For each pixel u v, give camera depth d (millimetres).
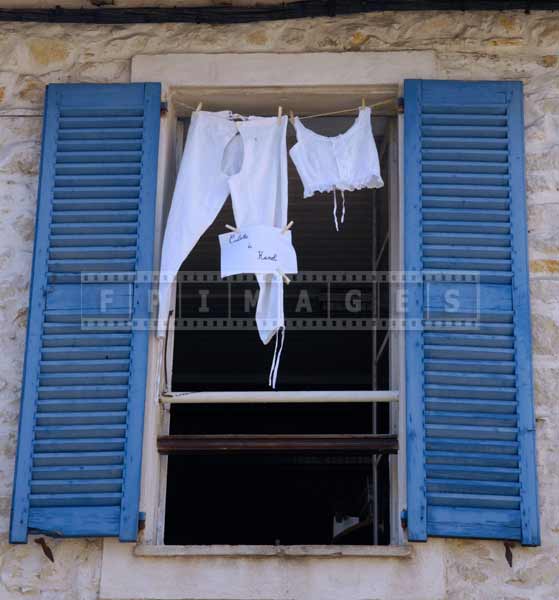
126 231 5273
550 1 5633
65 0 5773
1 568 4805
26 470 4859
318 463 9547
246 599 4676
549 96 5531
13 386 5156
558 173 5383
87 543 4820
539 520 4738
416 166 5301
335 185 5375
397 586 4684
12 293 5320
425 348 4996
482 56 5613
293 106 5742
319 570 4711
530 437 4848
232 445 5055
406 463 4852
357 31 5672
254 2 5715
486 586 4699
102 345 5074
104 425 4938
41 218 5297
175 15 5715
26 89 5691
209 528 9633
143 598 4703
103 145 5434
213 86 5586
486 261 5148
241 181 5418
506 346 5016
